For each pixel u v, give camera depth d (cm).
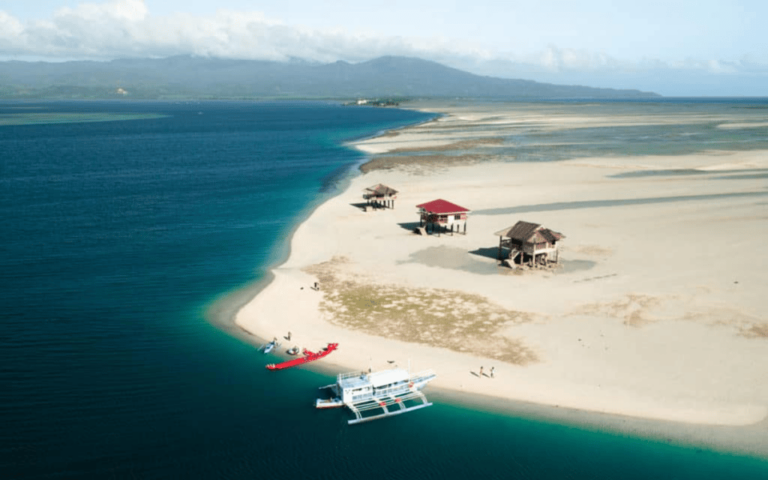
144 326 4841
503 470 3123
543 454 3247
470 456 3241
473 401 3738
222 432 3425
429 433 3444
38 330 4722
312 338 4619
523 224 6288
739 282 5566
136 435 3366
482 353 4322
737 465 3147
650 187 10019
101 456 3169
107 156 15888
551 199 9281
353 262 6456
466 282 5788
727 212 8075
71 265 6359
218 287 5738
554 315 4959
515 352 4328
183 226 8044
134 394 3797
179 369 4141
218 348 4469
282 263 6450
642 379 3925
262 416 3597
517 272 6044
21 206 9306
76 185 11275
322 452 3272
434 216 7375
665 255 6400
